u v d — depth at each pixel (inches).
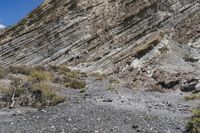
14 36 3120.1
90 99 1050.1
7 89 1082.1
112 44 2731.3
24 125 729.6
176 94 1386.6
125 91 1325.0
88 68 2474.2
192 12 2694.4
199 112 763.4
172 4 2829.7
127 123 721.6
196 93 1349.7
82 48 2856.8
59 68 2006.6
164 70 1792.6
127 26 2859.3
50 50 2947.8
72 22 3083.2
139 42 2581.2
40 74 1401.3
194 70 1750.7
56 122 737.0
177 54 2059.5
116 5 3102.9
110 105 935.0
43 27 3117.6
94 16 3088.1
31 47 3016.7
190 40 2429.9
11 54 3006.9
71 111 846.5
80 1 3240.7
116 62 2309.3
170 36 2532.0
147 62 2000.5
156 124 720.3
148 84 1644.9
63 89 1273.4
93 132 644.1
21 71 1566.2
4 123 759.1
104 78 1819.6
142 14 2878.9
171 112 889.5
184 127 697.6
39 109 932.0
